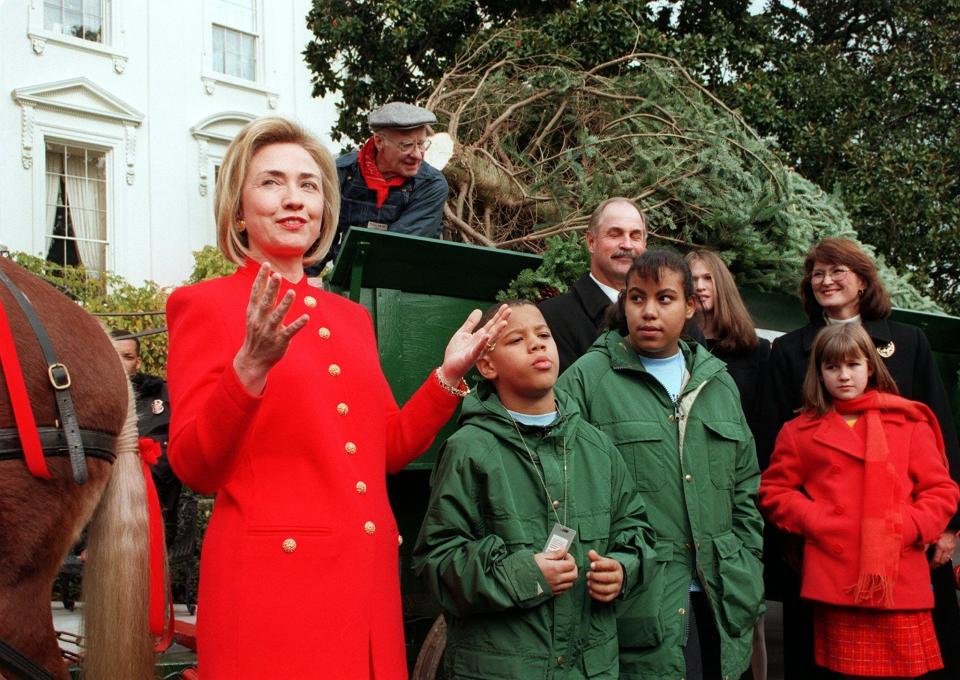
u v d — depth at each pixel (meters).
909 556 3.56
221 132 13.78
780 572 4.07
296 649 1.91
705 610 3.05
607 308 3.63
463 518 2.70
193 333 2.10
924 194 10.94
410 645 3.76
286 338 1.80
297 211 2.22
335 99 15.10
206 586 2.00
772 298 5.16
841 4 13.49
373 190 4.62
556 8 9.39
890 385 3.77
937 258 11.35
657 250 3.28
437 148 4.97
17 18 11.82
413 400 2.31
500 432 2.76
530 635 2.60
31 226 11.91
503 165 5.39
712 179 5.01
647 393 3.16
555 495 2.72
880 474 3.56
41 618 1.95
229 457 1.88
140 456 2.26
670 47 9.43
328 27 10.40
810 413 3.79
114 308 10.64
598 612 2.69
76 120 12.34
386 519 2.16
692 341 3.37
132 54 12.93
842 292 4.12
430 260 3.59
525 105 5.68
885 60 12.16
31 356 1.97
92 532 2.17
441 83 5.89
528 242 5.11
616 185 5.05
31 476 1.92
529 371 2.77
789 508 3.69
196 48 13.59
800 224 5.08
